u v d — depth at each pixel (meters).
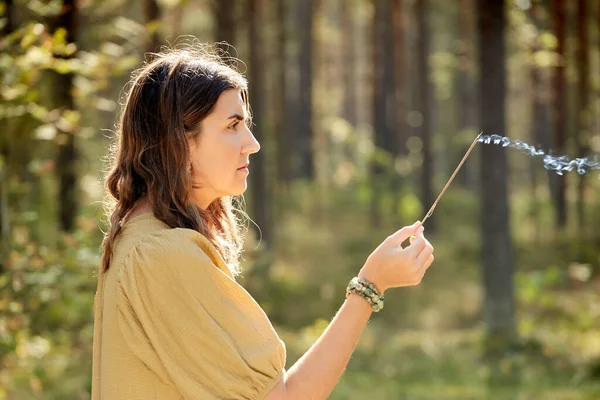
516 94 37.59
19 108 7.96
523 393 12.37
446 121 42.78
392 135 30.78
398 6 30.42
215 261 2.16
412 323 19.27
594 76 28.61
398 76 31.55
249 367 2.06
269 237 23.05
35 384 7.94
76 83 9.23
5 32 9.27
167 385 2.09
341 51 44.25
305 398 2.08
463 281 23.55
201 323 2.06
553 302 18.97
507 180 15.97
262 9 27.16
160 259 2.07
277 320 18.94
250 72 23.45
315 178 36.47
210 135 2.21
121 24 11.10
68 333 9.05
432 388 12.70
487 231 16.03
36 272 7.24
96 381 2.20
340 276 23.22
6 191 8.48
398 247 2.28
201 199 2.28
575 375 13.33
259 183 23.06
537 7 20.17
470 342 16.14
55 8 8.70
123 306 2.10
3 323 6.96
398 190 30.73
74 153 13.13
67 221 13.03
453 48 36.28
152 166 2.20
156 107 2.20
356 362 14.43
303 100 34.66
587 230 27.41
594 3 24.41
